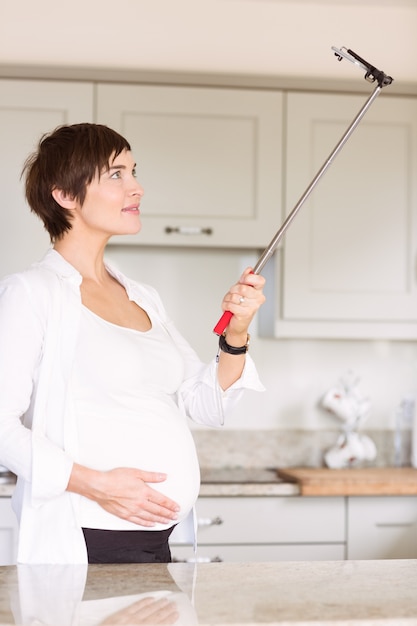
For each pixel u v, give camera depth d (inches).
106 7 142.8
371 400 156.6
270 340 154.9
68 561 66.9
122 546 68.6
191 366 81.7
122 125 138.2
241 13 145.3
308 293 141.5
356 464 153.7
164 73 138.9
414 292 143.6
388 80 68.6
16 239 135.3
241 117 140.3
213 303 153.7
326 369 155.9
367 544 131.7
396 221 143.5
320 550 130.9
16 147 136.1
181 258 153.3
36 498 65.9
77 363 70.1
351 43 147.6
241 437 153.2
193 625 47.1
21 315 68.6
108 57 142.9
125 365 71.3
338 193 142.2
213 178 139.7
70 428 68.8
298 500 130.9
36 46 141.7
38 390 69.0
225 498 129.6
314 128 142.1
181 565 62.7
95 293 75.0
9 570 61.6
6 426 66.3
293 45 146.2
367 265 142.7
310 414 155.1
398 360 157.5
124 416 70.6
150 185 138.6
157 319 80.0
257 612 49.5
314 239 141.7
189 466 72.8
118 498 67.1
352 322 142.6
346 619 48.2
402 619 48.4
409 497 132.7
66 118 137.3
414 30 148.3
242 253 154.3
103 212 73.9
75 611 49.5
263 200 140.5
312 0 146.2
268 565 62.7
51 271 72.2
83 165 73.1
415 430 149.6
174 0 144.1
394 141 143.6
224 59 144.9
